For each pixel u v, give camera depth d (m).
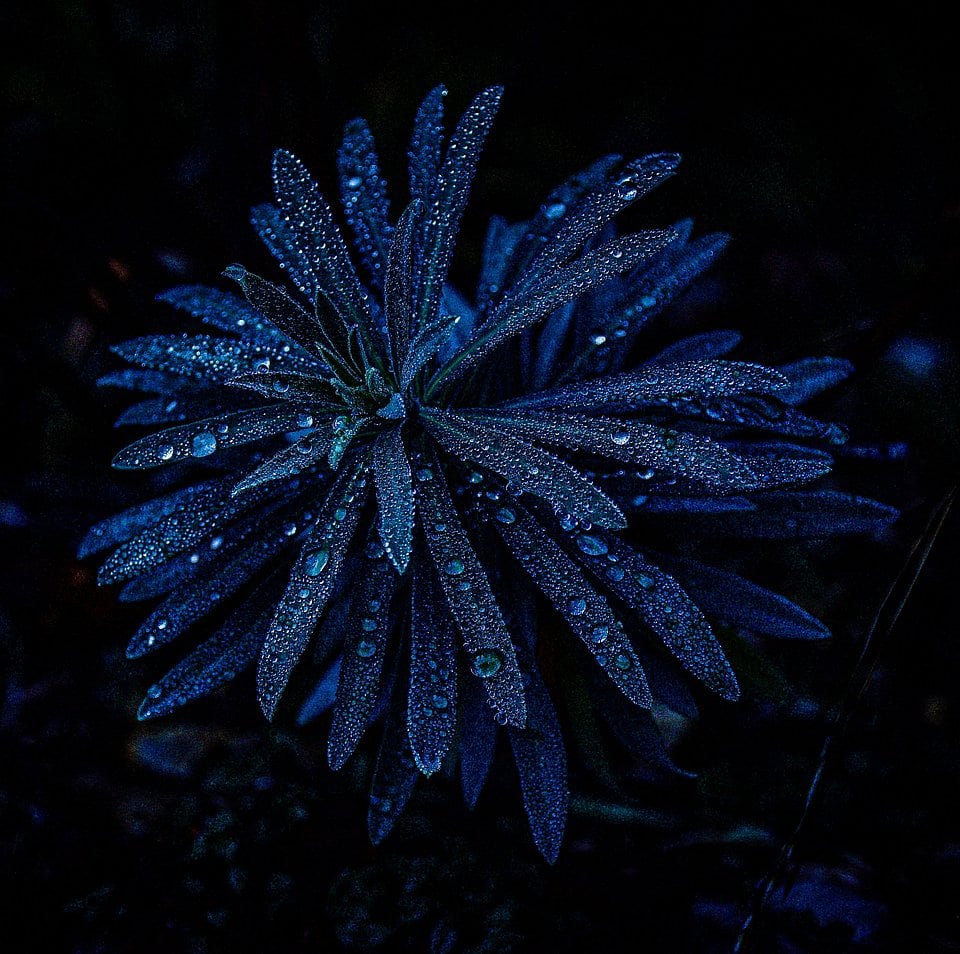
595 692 0.35
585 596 0.32
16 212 0.44
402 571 0.30
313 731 0.43
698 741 0.43
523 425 0.32
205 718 0.46
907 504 0.48
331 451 0.31
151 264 0.47
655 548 0.35
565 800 0.34
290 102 0.47
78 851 0.42
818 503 0.34
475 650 0.32
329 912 0.40
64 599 0.48
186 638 0.43
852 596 0.46
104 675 0.47
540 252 0.35
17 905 0.41
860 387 0.52
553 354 0.36
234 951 0.40
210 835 0.41
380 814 0.34
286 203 0.34
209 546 0.34
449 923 0.40
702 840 0.42
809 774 0.39
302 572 0.32
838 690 0.40
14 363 0.50
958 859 0.41
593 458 0.34
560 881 0.41
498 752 0.42
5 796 0.43
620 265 0.32
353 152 0.36
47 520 0.49
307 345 0.33
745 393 0.35
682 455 0.32
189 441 0.32
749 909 0.38
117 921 0.40
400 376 0.33
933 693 0.44
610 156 0.36
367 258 0.35
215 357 0.34
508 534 0.33
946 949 0.40
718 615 0.34
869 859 0.41
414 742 0.32
